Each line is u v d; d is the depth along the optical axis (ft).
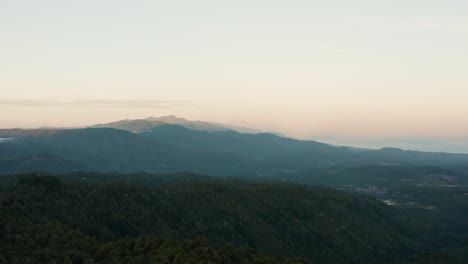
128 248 353.31
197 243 343.05
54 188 526.98
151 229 528.63
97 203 531.91
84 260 325.42
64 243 361.30
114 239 443.32
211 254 320.09
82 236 391.04
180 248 322.55
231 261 328.08
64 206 484.74
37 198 476.54
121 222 515.50
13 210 414.82
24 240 354.54
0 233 361.30
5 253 327.06
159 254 321.11
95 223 476.95
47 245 353.51
